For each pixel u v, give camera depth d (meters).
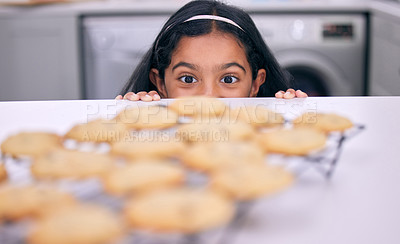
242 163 0.26
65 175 0.26
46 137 0.32
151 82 0.96
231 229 0.22
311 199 0.25
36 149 0.30
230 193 0.23
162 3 1.73
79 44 1.69
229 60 0.83
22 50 1.71
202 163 0.26
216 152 0.27
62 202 0.22
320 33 1.66
